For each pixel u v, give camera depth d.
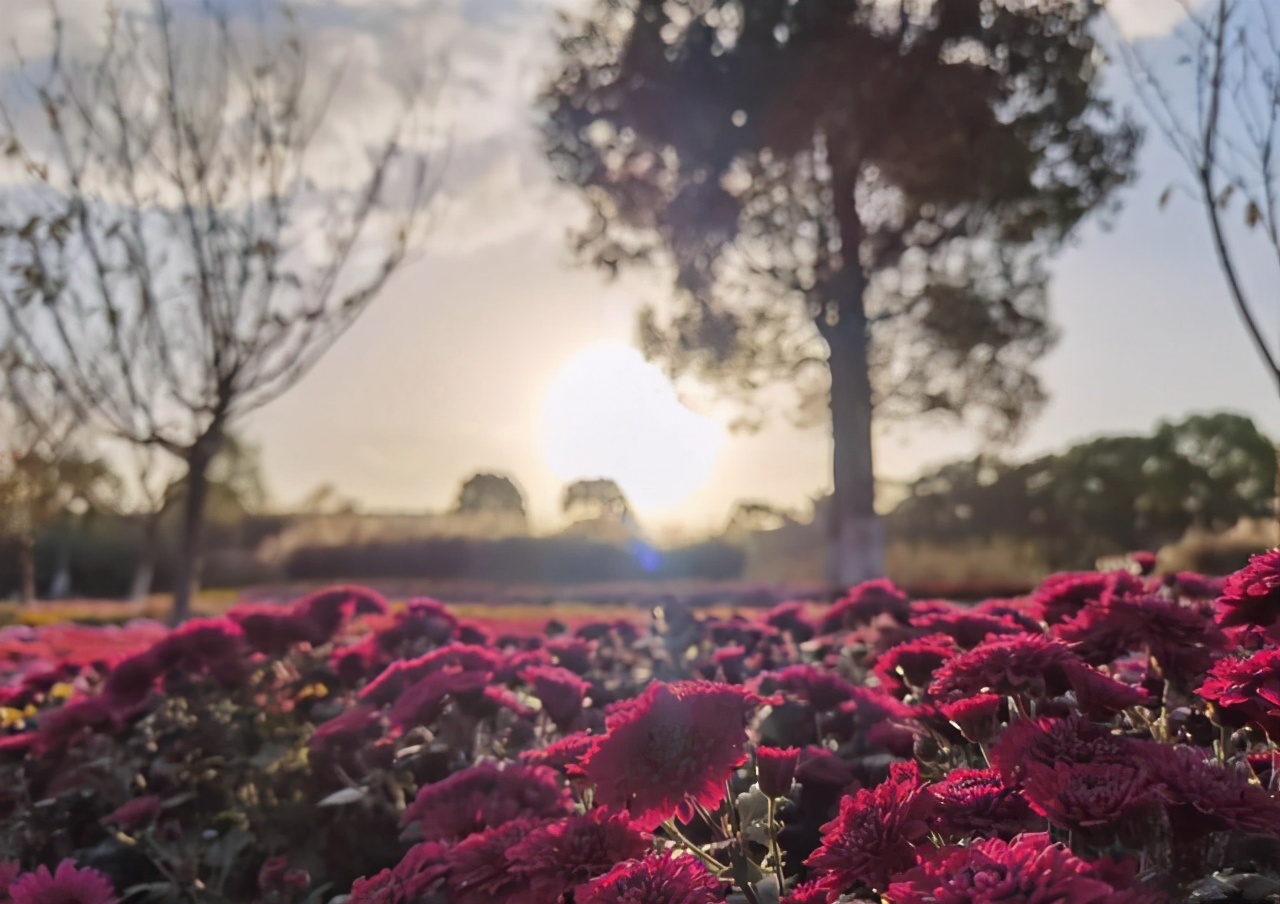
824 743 2.56
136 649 3.74
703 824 2.26
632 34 14.77
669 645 4.14
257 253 8.54
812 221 15.96
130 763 3.45
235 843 3.06
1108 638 2.05
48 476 13.50
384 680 3.11
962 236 15.62
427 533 24.09
